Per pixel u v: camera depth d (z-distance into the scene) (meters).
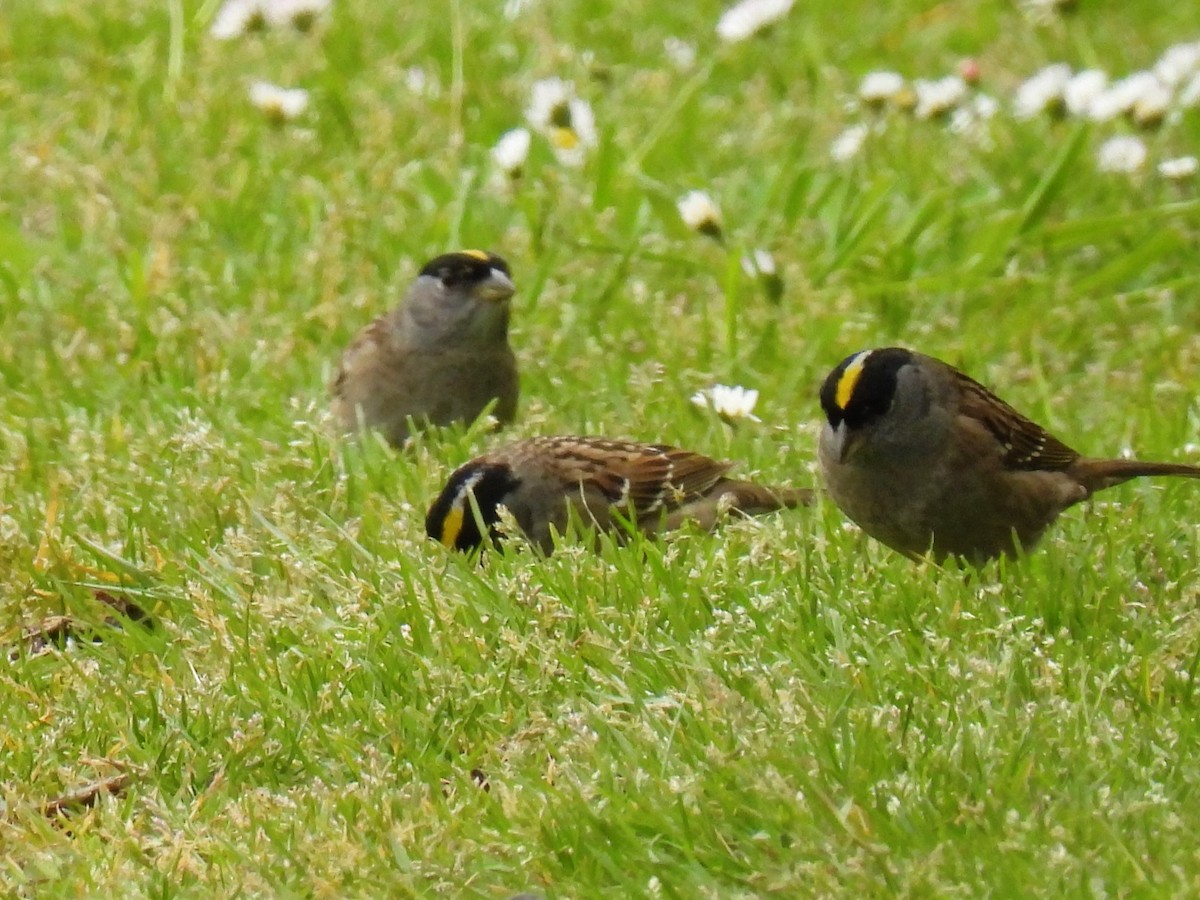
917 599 9.09
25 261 14.56
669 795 7.61
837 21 20.06
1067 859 6.91
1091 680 8.27
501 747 8.20
